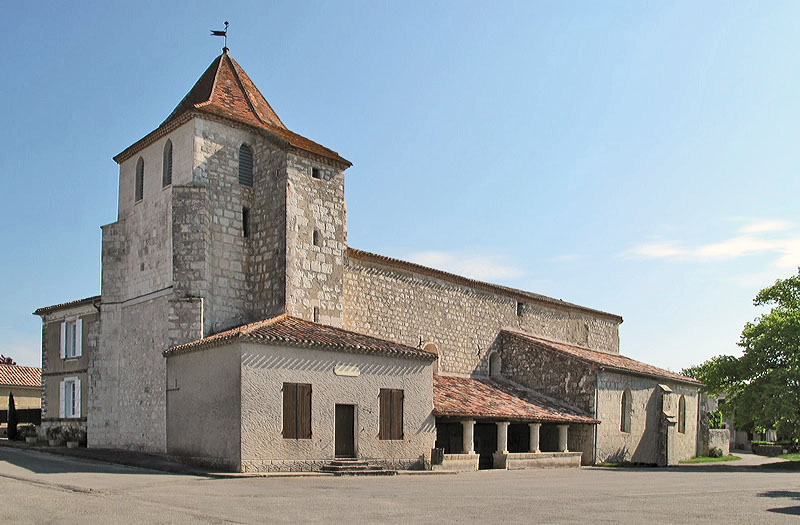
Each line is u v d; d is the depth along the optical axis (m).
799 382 36.72
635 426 39.25
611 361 40.84
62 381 36.53
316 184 29.50
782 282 42.75
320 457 23.45
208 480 19.75
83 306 35.75
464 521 13.09
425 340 35.69
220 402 22.62
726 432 53.44
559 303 46.56
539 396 37.47
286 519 12.83
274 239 28.19
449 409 28.30
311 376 23.66
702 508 15.98
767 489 21.50
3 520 12.37
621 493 19.42
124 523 12.17
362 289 32.59
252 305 28.70
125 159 31.56
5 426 45.97
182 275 26.91
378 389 25.44
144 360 28.19
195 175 27.72
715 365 40.88
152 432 27.17
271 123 31.09
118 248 30.69
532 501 16.72
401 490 18.66
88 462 24.91
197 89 31.31
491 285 40.25
